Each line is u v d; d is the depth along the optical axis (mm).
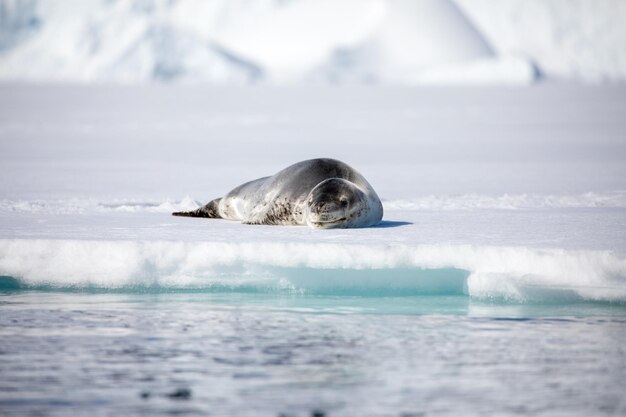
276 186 45156
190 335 29469
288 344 28516
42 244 36750
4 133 118062
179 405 22984
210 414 22375
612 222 44906
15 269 36312
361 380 24984
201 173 73438
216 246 36250
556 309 33719
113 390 24078
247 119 154000
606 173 73375
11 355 27156
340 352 27641
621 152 93250
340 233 40688
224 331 30016
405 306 34125
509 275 34656
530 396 23797
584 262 34531
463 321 31641
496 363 26609
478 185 65250
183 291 36094
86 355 27188
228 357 27078
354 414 22422
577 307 34062
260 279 36062
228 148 99750
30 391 23984
